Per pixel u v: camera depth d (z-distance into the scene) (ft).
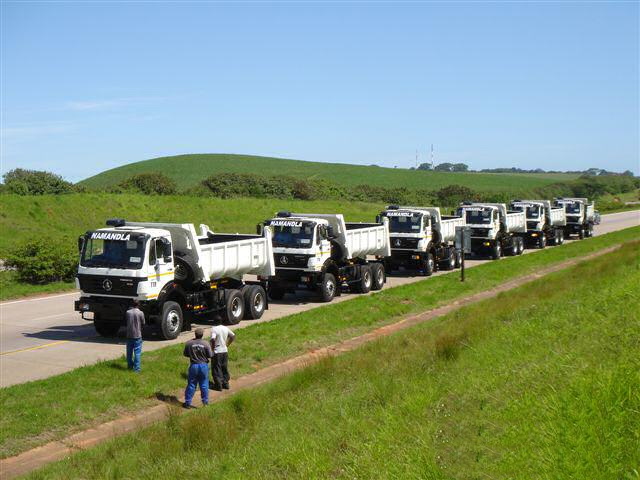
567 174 571.69
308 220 72.54
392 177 391.45
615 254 103.14
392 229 94.53
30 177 156.04
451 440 26.37
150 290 53.36
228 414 34.42
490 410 29.25
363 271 80.79
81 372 43.06
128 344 43.88
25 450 32.48
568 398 26.86
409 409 30.76
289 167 391.86
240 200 180.14
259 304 65.21
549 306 55.88
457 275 93.86
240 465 27.04
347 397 35.17
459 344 44.27
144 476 27.40
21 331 59.52
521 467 22.36
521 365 36.11
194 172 346.54
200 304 58.85
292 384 39.50
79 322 64.13
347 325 61.36
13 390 39.32
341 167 412.98
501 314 55.88
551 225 140.87
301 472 25.18
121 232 54.44
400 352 45.27
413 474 23.02
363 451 26.13
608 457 21.30
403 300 74.64
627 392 26.17
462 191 269.23
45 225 128.77
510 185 385.91
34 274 88.28
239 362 48.32
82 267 54.34
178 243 58.18
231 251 62.08
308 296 80.07
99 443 32.73
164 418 36.81
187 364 46.16
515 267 102.17
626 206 308.19
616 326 41.86
